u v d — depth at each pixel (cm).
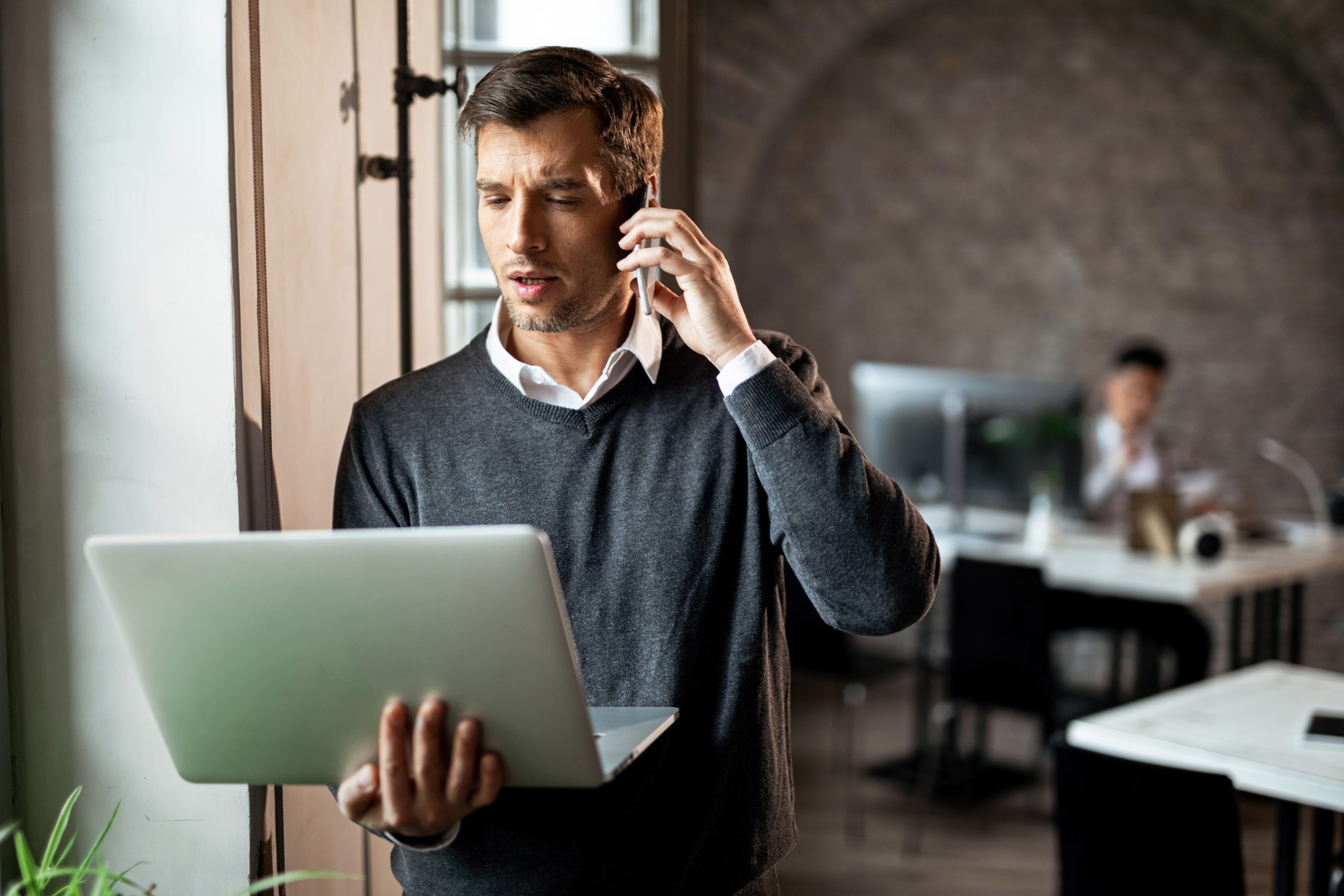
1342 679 226
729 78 470
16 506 128
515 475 117
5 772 129
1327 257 497
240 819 129
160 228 125
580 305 111
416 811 93
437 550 84
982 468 391
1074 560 358
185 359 126
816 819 356
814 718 457
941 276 511
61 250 126
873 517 109
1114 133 500
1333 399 502
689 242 110
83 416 127
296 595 87
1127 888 167
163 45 124
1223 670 491
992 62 501
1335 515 409
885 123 505
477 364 122
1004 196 505
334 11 151
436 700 90
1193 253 502
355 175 158
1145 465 426
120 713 129
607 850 112
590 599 116
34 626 129
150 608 88
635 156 112
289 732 93
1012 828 349
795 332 513
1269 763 176
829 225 509
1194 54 494
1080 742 196
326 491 150
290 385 139
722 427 118
